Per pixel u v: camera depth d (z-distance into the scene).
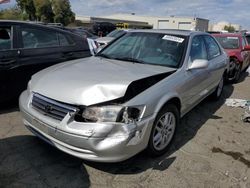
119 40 4.89
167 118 3.67
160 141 3.58
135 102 3.07
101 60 4.24
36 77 3.71
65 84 3.24
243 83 8.84
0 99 4.82
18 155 3.52
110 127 2.90
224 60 6.12
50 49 5.40
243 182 3.29
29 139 3.93
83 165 3.38
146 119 3.17
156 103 3.30
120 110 2.95
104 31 28.98
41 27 5.36
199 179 3.28
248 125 5.00
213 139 4.33
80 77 3.35
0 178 3.07
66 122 2.97
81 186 3.03
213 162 3.65
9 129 4.22
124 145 2.95
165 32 4.71
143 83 3.37
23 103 3.52
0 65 4.68
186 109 4.33
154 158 3.63
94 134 2.87
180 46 4.36
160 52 4.29
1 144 3.77
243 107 6.00
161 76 3.67
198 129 4.66
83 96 3.01
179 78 3.86
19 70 4.93
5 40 4.82
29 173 3.19
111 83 3.13
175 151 3.85
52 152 3.62
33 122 3.32
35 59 5.13
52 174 3.19
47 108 3.16
